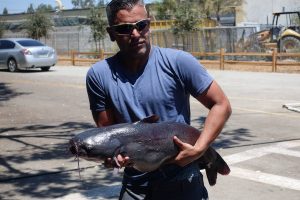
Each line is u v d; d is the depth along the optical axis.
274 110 11.84
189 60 2.71
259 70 24.20
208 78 2.71
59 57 33.28
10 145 8.48
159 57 2.76
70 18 46.28
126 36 2.66
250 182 6.14
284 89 15.93
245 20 49.25
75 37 43.84
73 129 9.98
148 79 2.75
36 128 10.12
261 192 5.78
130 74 2.78
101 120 2.92
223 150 7.80
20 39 24.58
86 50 42.53
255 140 8.53
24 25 44.75
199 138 2.64
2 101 14.27
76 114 11.87
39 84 18.45
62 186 6.07
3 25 48.66
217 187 5.94
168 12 38.16
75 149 2.38
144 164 2.51
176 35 32.88
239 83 17.91
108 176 6.46
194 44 32.59
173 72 2.73
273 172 6.58
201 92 2.70
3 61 24.56
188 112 2.87
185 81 2.73
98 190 5.89
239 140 8.55
